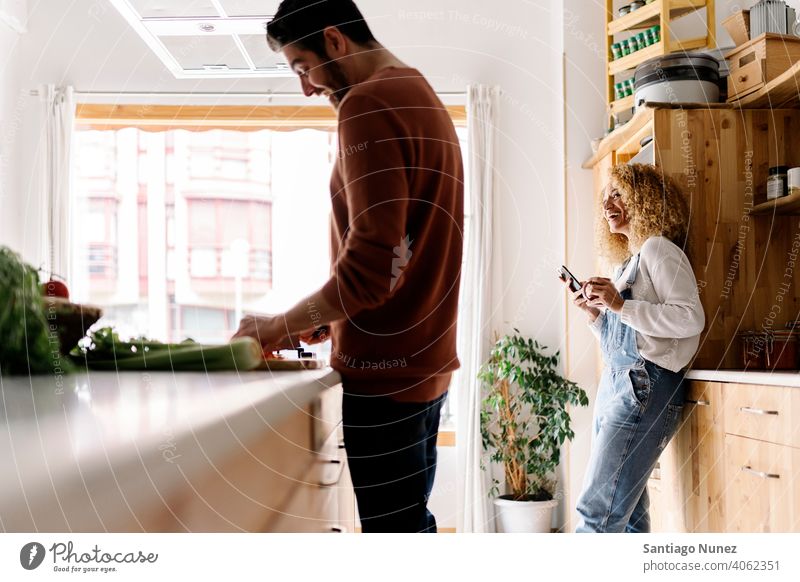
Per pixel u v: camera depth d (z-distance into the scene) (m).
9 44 2.88
